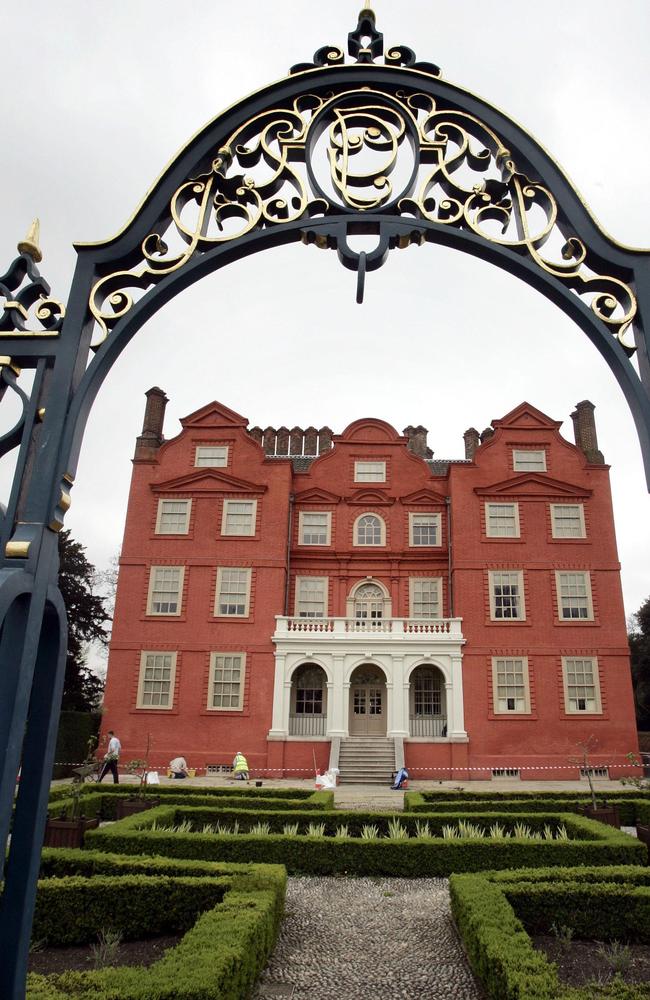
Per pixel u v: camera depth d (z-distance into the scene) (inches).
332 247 125.1
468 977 222.2
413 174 121.6
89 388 103.0
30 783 91.0
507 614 1024.9
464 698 975.6
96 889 255.1
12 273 106.7
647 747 1185.4
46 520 91.7
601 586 1034.1
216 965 169.5
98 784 596.4
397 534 1123.3
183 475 1093.1
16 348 103.2
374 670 1078.4
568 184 120.0
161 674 1008.2
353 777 876.0
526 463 1102.4
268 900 233.5
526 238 117.8
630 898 246.7
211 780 888.9
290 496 1134.4
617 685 989.8
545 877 270.4
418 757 932.6
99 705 1505.9
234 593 1041.5
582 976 209.6
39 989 156.3
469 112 125.6
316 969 232.8
